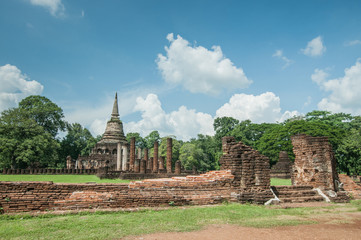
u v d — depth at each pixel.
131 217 10.16
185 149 70.25
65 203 11.05
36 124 48.88
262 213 11.40
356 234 8.50
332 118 63.25
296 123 55.28
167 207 12.28
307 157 18.19
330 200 16.25
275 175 46.38
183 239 7.60
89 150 84.50
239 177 14.61
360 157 42.41
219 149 75.94
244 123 74.62
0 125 44.47
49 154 51.22
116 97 70.44
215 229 8.77
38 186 10.88
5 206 10.20
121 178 34.62
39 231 8.07
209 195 13.77
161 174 38.56
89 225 8.83
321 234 8.42
